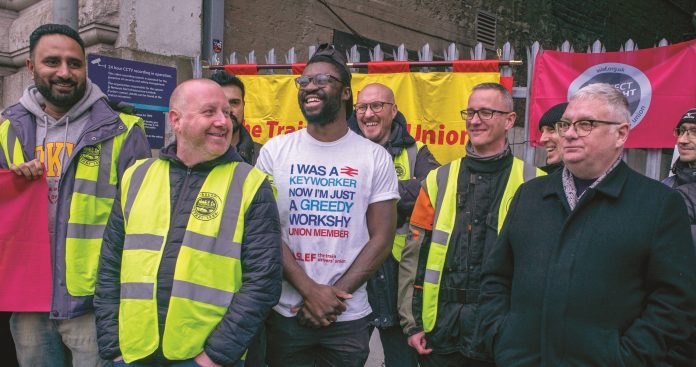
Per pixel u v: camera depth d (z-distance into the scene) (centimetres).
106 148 262
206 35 533
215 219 211
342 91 245
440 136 433
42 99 267
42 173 256
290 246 242
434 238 266
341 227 241
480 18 820
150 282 206
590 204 189
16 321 264
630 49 396
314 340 242
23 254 254
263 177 222
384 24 704
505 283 215
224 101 220
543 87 411
